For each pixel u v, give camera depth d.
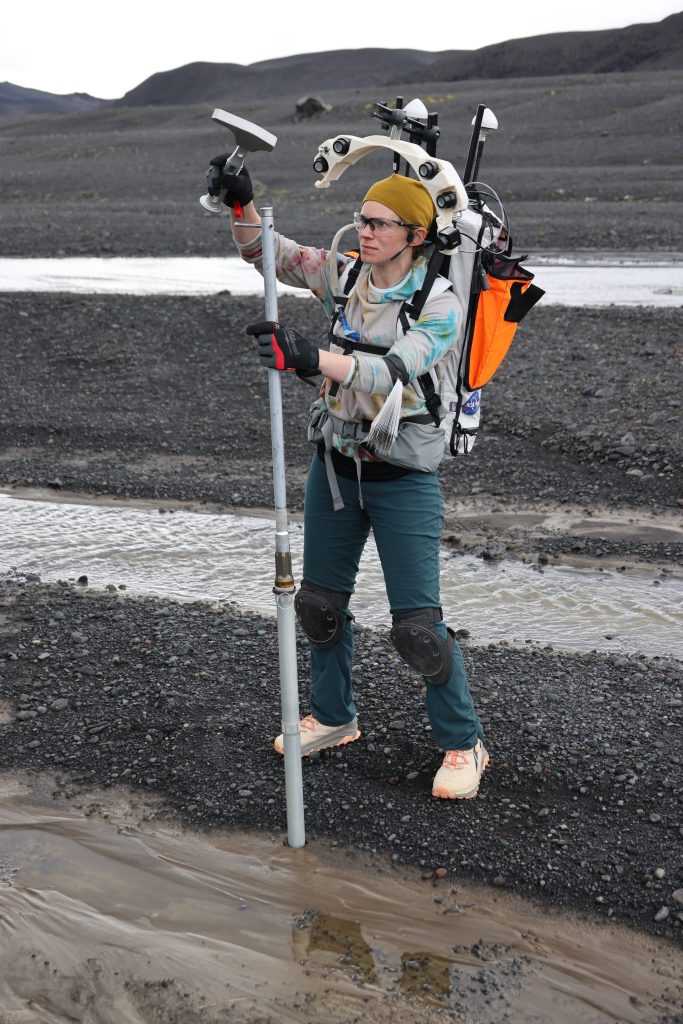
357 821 8.24
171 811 8.49
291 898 7.44
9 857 7.96
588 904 7.29
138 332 28.06
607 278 41.75
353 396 7.43
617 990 6.53
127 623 11.99
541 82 169.12
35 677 10.68
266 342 6.73
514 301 7.55
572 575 13.81
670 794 8.33
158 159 115.94
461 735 8.37
